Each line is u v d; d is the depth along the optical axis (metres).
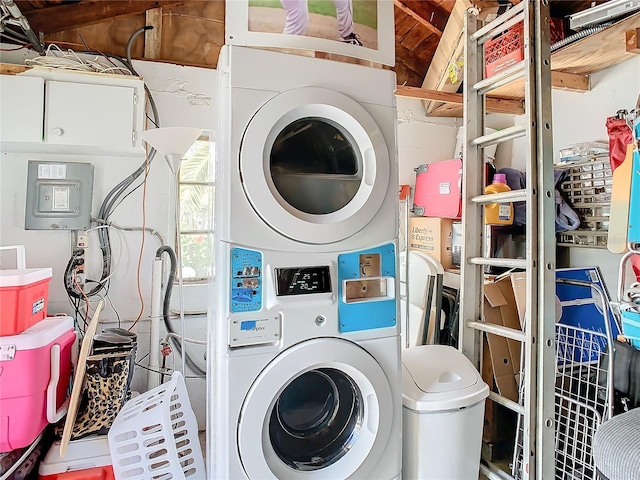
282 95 1.33
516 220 2.42
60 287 2.50
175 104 2.72
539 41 1.53
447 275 2.75
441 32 3.17
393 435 1.48
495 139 1.74
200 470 1.70
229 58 1.30
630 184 1.83
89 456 1.78
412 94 2.83
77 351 2.21
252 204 1.29
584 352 2.08
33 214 2.44
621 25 1.81
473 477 1.56
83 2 2.63
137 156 2.63
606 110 2.31
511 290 2.21
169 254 2.67
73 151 2.46
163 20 2.81
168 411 1.62
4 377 1.63
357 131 1.44
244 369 1.29
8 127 2.18
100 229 2.57
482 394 1.56
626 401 1.75
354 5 1.61
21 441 1.65
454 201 2.79
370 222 1.46
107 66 2.59
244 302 1.29
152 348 2.50
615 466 1.19
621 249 1.87
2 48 2.44
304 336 1.35
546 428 1.50
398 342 1.51
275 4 1.51
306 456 1.46
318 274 1.38
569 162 2.25
